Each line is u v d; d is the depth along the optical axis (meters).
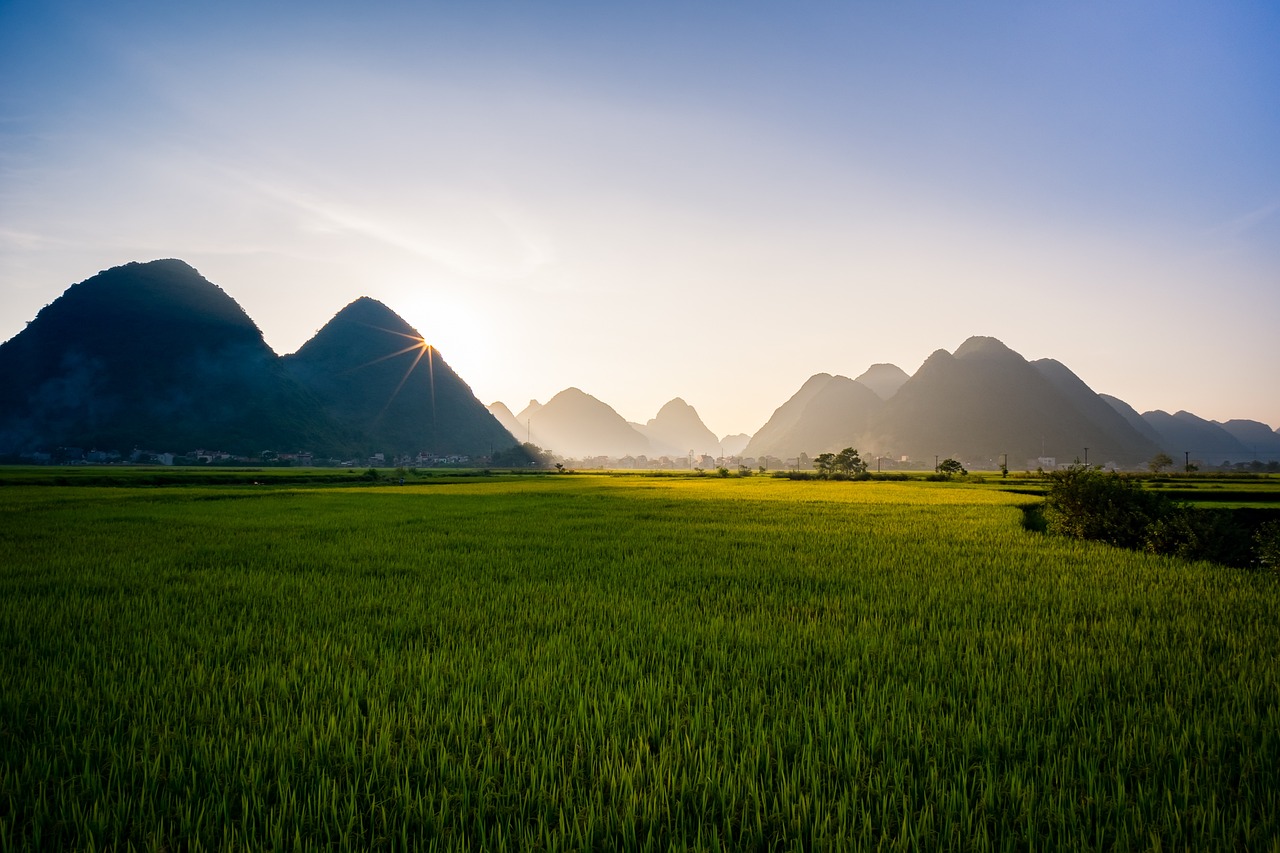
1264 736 4.17
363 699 5.03
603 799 3.64
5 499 27.58
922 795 3.63
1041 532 17.36
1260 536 12.94
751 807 3.50
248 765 3.88
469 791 3.64
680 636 6.79
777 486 51.75
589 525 18.59
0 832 3.15
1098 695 5.03
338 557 12.34
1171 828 3.27
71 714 4.70
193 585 9.55
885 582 9.99
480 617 7.70
